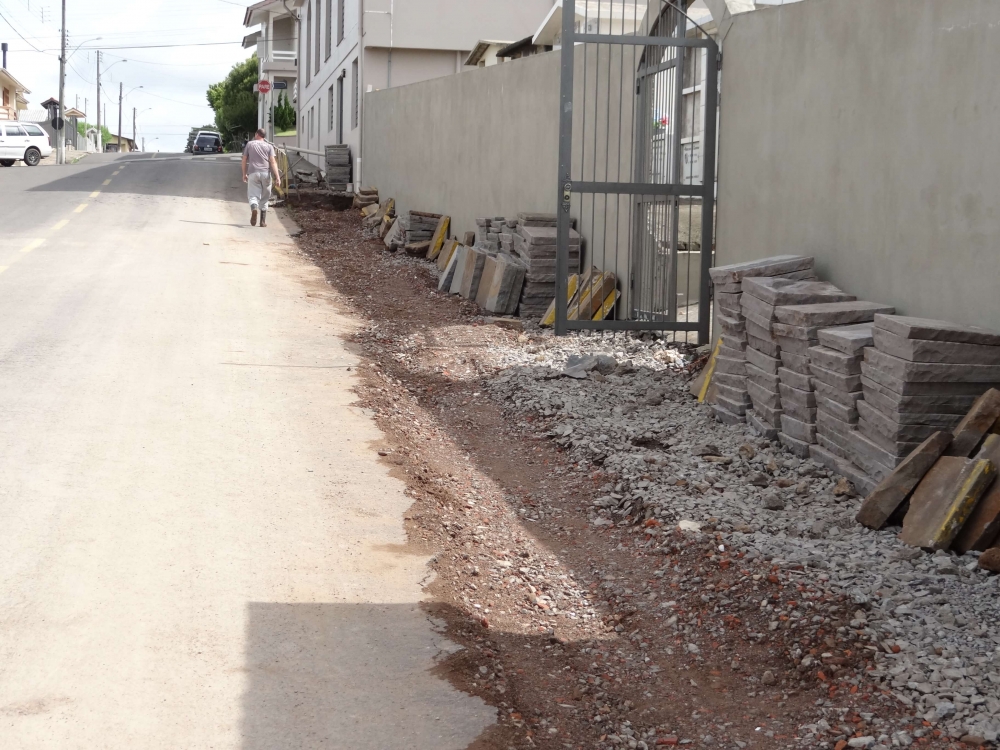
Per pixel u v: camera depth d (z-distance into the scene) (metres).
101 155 56.84
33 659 3.85
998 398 5.30
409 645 4.19
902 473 5.32
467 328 10.98
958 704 3.68
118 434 6.65
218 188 26.92
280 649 4.07
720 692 4.05
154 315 10.67
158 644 4.04
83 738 3.38
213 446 6.55
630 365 9.16
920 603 4.44
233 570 4.77
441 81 16.97
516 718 3.73
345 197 23.44
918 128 6.34
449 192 16.69
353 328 10.91
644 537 5.54
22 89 61.88
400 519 5.57
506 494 6.33
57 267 13.40
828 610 4.40
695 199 10.36
